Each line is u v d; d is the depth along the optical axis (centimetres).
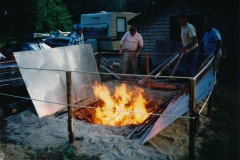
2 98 646
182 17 679
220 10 1027
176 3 1130
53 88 619
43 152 416
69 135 434
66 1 3212
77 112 614
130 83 877
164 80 871
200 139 447
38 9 1766
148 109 621
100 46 1736
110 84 870
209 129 491
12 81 627
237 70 1000
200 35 1102
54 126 508
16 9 1666
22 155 406
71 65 691
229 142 438
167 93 744
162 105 619
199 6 1073
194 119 345
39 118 550
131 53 917
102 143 430
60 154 409
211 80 556
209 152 404
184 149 410
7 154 402
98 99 716
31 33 1692
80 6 3309
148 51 1234
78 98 686
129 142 427
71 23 2775
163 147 414
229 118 547
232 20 1010
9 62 700
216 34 708
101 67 1040
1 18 1634
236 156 395
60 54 665
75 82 690
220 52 741
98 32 1728
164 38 1184
